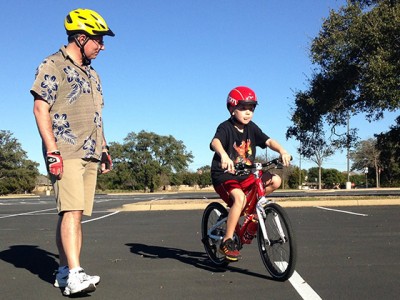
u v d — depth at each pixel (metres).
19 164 59.28
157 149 60.62
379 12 17.11
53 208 17.91
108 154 4.69
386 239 6.85
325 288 4.01
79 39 4.11
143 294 3.96
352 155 53.91
